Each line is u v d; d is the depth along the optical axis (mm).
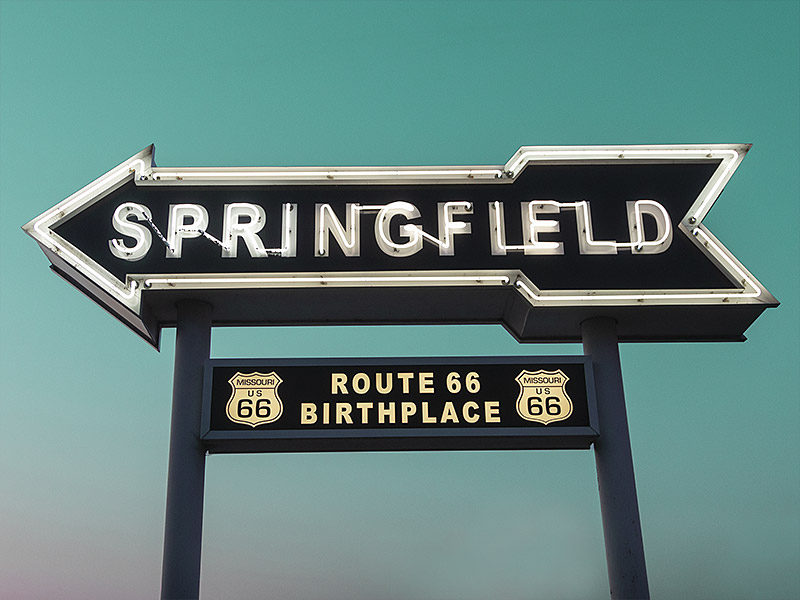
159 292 11195
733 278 11422
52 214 11312
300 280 11195
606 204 11812
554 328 11875
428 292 11383
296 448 10852
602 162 12062
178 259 11344
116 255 11281
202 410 10641
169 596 9852
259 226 11602
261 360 10938
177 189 11773
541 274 11375
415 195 11852
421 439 10656
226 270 11289
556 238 11602
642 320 11625
